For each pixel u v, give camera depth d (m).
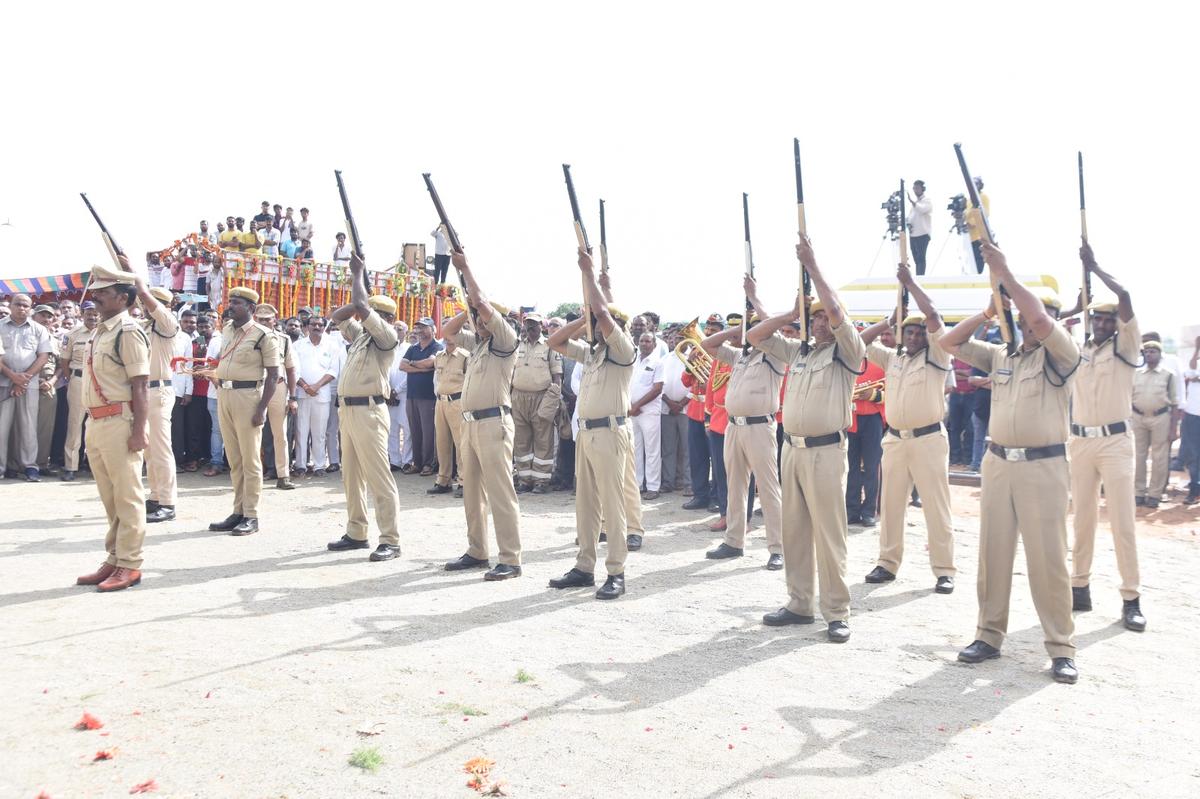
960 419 13.61
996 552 5.31
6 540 7.78
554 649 5.30
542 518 9.74
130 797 3.33
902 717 4.41
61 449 12.05
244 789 3.42
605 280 7.41
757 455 7.62
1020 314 5.05
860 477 9.84
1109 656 5.53
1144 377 11.70
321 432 12.54
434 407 12.29
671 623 5.95
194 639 5.19
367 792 3.42
